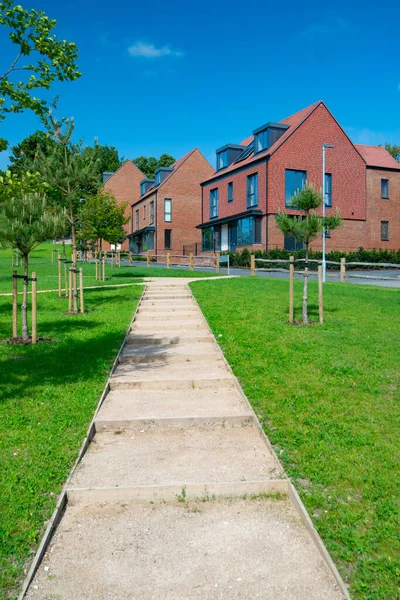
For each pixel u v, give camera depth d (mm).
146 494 4336
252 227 31938
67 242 60188
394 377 7211
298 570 3400
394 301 14273
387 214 35250
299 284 18688
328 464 4723
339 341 9273
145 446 5340
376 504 4070
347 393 6602
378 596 3109
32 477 4492
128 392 7035
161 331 10547
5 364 7906
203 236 40500
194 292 15938
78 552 3619
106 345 9211
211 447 5285
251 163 32406
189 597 3162
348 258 30516
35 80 6691
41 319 12000
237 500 4336
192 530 3891
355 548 3547
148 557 3557
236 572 3389
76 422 5746
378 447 5043
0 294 16656
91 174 13906
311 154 31891
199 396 6809
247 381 7160
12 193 6863
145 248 46500
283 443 5188
